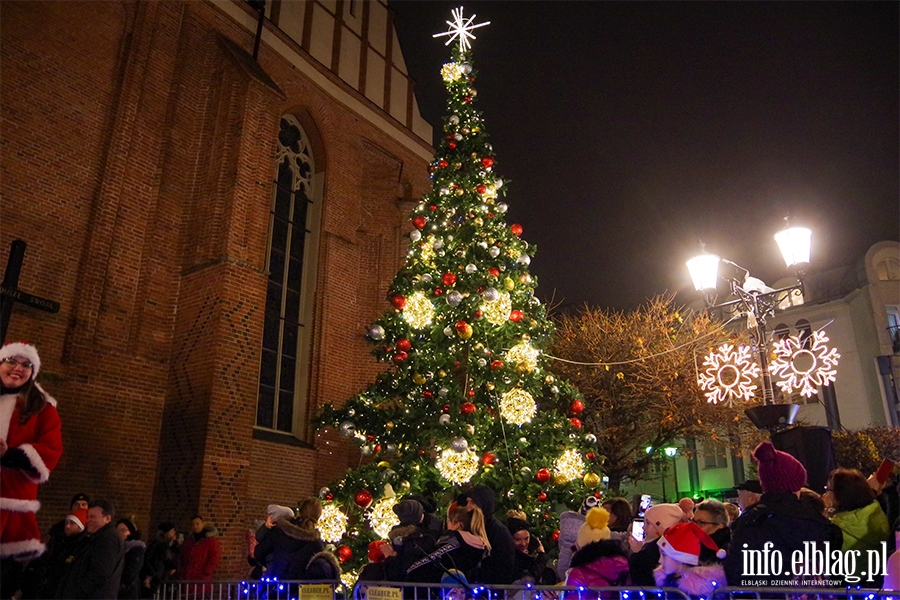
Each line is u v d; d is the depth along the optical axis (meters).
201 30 14.18
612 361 19.59
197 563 8.90
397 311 10.62
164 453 11.61
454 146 11.59
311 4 17.03
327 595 5.59
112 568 5.08
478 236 10.58
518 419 9.55
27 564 5.08
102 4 12.59
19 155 10.90
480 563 5.34
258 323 12.49
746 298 9.45
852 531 4.43
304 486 13.91
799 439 7.84
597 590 4.25
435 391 9.81
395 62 19.52
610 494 10.57
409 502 5.64
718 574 4.20
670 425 19.25
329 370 15.23
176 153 13.19
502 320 9.95
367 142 17.67
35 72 11.35
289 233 15.59
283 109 15.62
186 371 11.92
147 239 12.44
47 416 4.21
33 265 10.74
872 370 27.08
